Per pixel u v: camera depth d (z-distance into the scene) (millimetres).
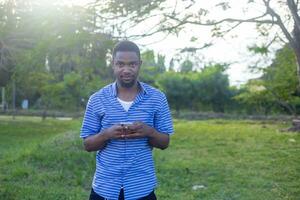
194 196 7398
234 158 11375
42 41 9180
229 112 34906
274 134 17453
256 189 7926
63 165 9508
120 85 3527
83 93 26688
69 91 28688
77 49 9359
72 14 9047
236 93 35031
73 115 31516
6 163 10094
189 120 28609
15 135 18734
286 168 9812
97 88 12258
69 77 26656
